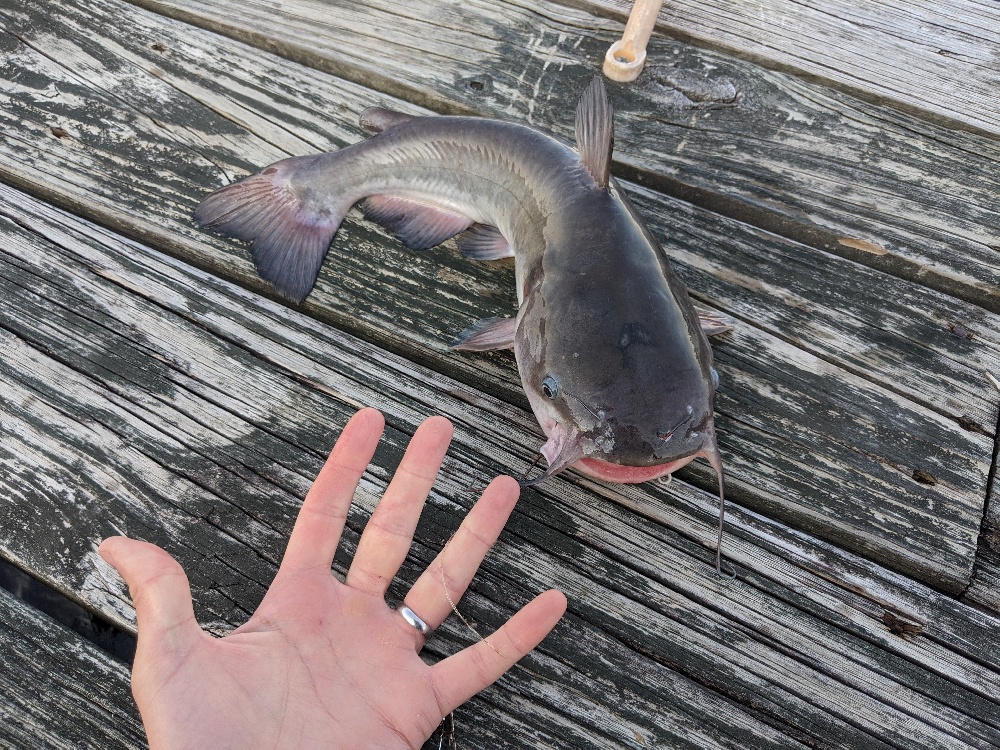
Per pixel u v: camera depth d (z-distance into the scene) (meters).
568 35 0.56
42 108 0.52
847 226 0.50
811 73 0.55
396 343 0.46
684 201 0.51
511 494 0.36
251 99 0.53
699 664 0.39
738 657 0.39
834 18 0.56
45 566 0.41
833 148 0.53
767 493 0.42
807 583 0.41
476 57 0.55
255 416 0.44
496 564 0.41
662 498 0.42
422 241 0.47
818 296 0.48
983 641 0.40
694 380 0.35
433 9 0.56
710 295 0.48
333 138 0.52
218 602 0.40
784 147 0.53
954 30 0.56
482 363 0.45
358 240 0.48
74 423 0.43
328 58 0.55
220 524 0.41
